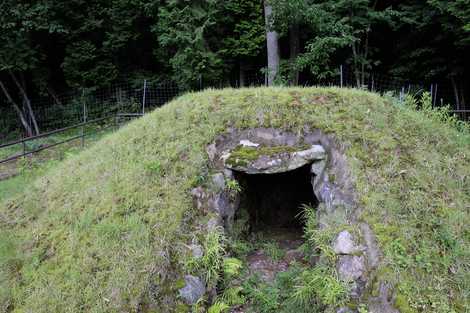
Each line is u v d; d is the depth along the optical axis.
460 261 3.69
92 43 14.74
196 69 11.40
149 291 3.85
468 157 4.80
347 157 4.68
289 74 11.31
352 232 4.04
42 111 15.08
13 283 4.18
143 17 14.16
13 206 5.69
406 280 3.56
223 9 12.19
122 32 14.22
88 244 4.36
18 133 14.97
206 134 5.31
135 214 4.50
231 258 4.34
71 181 5.57
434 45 11.43
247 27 12.34
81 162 6.07
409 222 4.00
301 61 10.43
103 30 14.66
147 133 5.75
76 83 14.16
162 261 4.04
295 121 5.29
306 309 3.87
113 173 5.25
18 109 14.45
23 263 4.41
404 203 4.17
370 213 4.09
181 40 11.33
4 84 15.15
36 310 3.83
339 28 10.15
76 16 14.01
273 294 4.23
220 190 4.87
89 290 3.87
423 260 3.69
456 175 4.55
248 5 12.26
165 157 5.14
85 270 4.07
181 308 3.86
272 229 5.93
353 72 12.06
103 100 14.73
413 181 4.38
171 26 11.75
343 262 3.90
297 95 5.81
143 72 15.05
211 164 5.07
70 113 14.66
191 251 4.20
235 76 13.84
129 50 15.20
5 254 4.53
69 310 3.76
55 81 15.65
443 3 9.83
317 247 4.17
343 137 4.89
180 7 11.80
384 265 3.69
